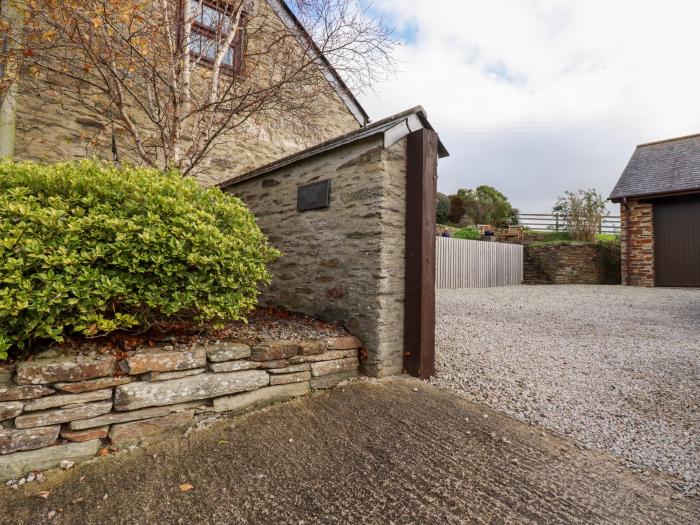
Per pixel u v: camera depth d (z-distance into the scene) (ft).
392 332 10.27
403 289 10.53
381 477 5.94
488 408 8.80
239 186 15.98
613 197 38.65
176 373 6.95
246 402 7.89
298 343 8.87
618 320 19.75
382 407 8.43
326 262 11.60
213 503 5.22
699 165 36.29
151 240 6.82
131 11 11.43
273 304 13.75
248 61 15.52
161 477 5.74
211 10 14.28
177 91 12.89
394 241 10.28
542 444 7.27
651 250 36.78
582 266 41.37
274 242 13.87
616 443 7.41
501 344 14.47
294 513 5.08
